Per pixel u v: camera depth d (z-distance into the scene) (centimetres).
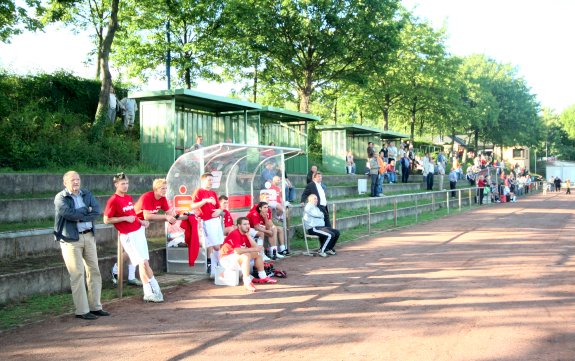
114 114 2153
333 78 2969
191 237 961
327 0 2662
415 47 3759
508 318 630
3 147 1412
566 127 11294
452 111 4162
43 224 1017
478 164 3525
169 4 2292
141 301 762
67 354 529
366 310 676
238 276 869
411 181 3231
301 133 2494
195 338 574
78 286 662
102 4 2203
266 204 1105
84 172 1434
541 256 1100
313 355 510
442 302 712
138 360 508
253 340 562
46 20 1906
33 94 1992
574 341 541
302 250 1250
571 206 2789
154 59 2586
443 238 1434
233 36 2581
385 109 3944
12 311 692
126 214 764
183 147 1839
